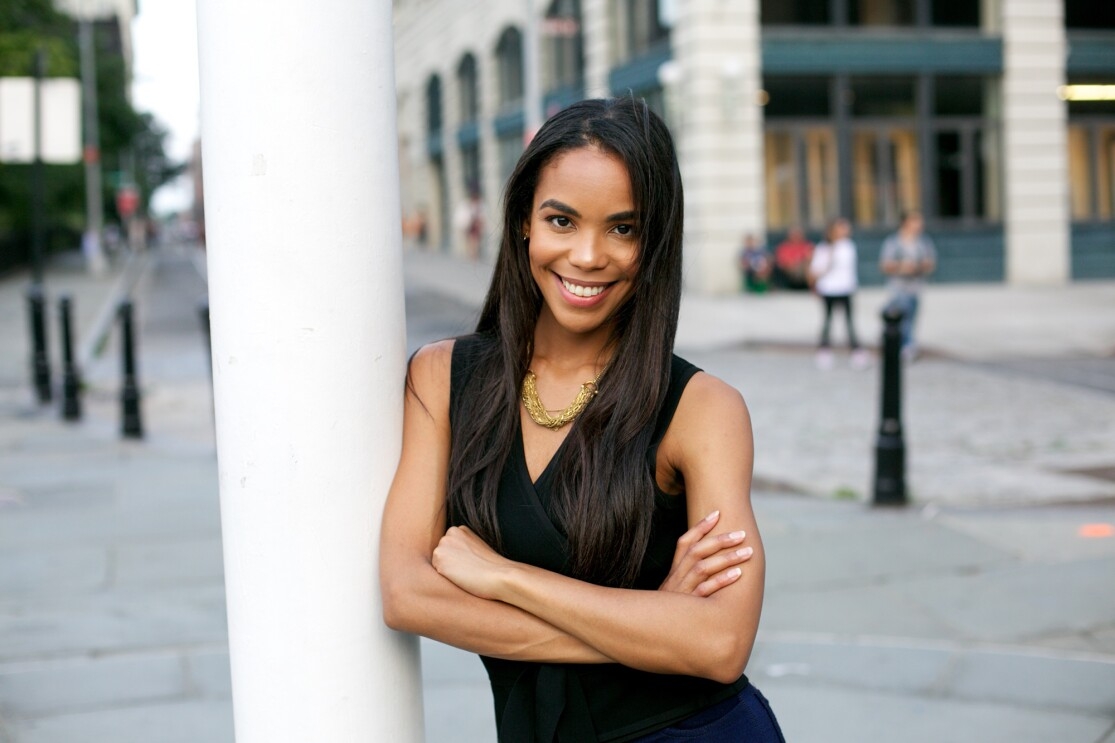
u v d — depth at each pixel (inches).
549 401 67.9
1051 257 964.6
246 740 68.6
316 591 66.3
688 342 650.8
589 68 1054.4
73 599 205.6
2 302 1067.3
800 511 267.0
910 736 145.2
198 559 230.8
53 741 146.0
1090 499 280.7
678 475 66.7
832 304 562.3
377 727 68.5
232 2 62.8
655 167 64.2
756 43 889.5
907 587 206.8
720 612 61.9
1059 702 155.1
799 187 919.0
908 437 372.5
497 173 1347.2
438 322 793.6
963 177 952.9
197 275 1620.3
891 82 928.9
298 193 63.7
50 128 458.0
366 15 65.3
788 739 144.8
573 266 64.7
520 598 62.7
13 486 304.0
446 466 69.2
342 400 65.8
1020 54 939.3
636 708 65.1
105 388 536.4
